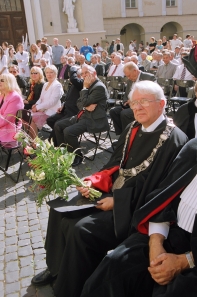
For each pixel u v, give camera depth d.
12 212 3.49
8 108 4.32
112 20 23.97
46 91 5.65
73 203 2.15
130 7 24.23
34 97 6.34
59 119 5.29
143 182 2.02
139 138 2.17
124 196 2.02
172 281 1.57
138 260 1.70
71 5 18.00
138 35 26.62
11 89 4.40
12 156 5.20
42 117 5.53
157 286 1.63
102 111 4.52
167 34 27.16
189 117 2.64
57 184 2.10
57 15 18.02
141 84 2.07
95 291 1.67
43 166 2.16
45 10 17.83
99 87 4.39
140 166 2.12
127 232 1.96
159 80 6.73
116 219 1.97
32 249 2.80
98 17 18.86
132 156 2.20
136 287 1.70
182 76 7.30
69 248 1.97
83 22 18.61
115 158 2.44
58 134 4.77
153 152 2.06
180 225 1.68
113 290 1.65
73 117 4.77
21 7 17.86
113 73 8.36
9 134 4.27
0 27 17.73
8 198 3.82
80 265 1.94
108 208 2.12
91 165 4.66
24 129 4.63
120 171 2.27
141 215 1.78
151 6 24.53
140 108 2.05
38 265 2.58
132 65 5.11
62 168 2.15
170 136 2.02
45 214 3.39
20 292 2.31
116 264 1.68
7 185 4.18
